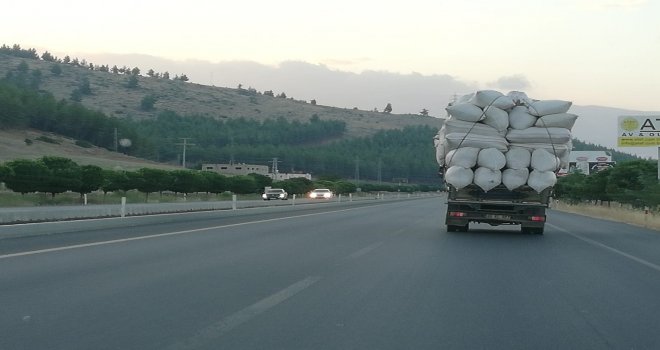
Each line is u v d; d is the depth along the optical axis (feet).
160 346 23.86
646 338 26.63
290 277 41.55
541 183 72.59
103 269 43.78
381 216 131.64
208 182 238.48
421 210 167.84
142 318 28.55
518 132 71.77
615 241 77.25
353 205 210.18
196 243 63.72
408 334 26.40
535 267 49.24
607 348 24.98
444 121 73.77
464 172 73.56
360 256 54.39
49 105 421.59
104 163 351.25
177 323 27.68
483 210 76.43
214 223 98.43
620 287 40.22
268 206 148.56
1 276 40.09
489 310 31.81
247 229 85.61
